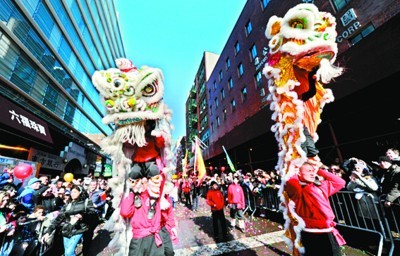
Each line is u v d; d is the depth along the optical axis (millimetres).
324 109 6629
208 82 24219
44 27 11047
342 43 6938
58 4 12797
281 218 6035
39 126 8500
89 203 3568
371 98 5480
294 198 2035
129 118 2090
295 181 2000
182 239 5141
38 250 3125
